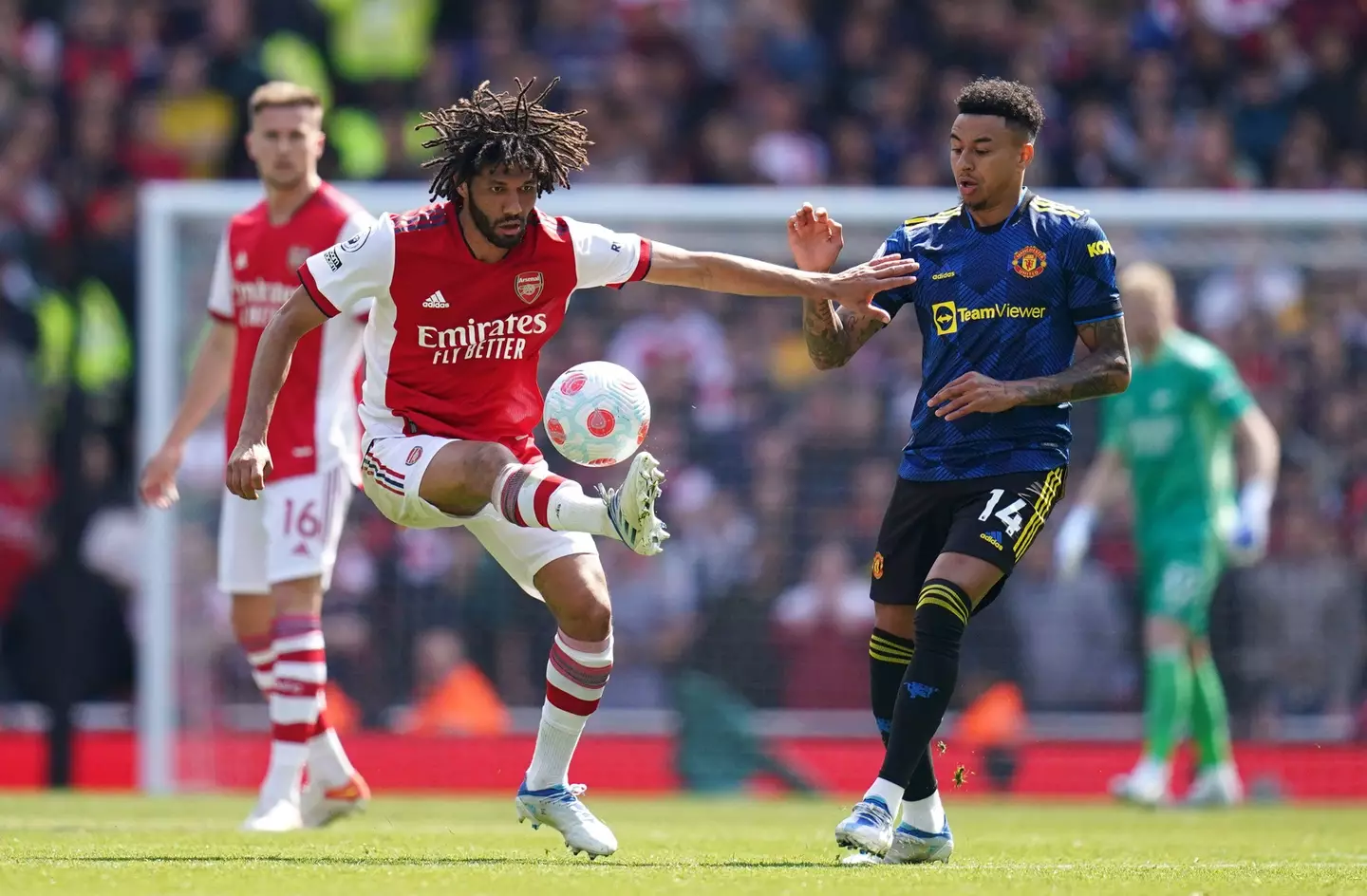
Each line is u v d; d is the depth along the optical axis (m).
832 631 41.81
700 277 17.52
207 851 17.80
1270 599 40.97
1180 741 39.16
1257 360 42.22
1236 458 41.28
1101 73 54.12
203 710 38.56
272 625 23.45
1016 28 54.41
